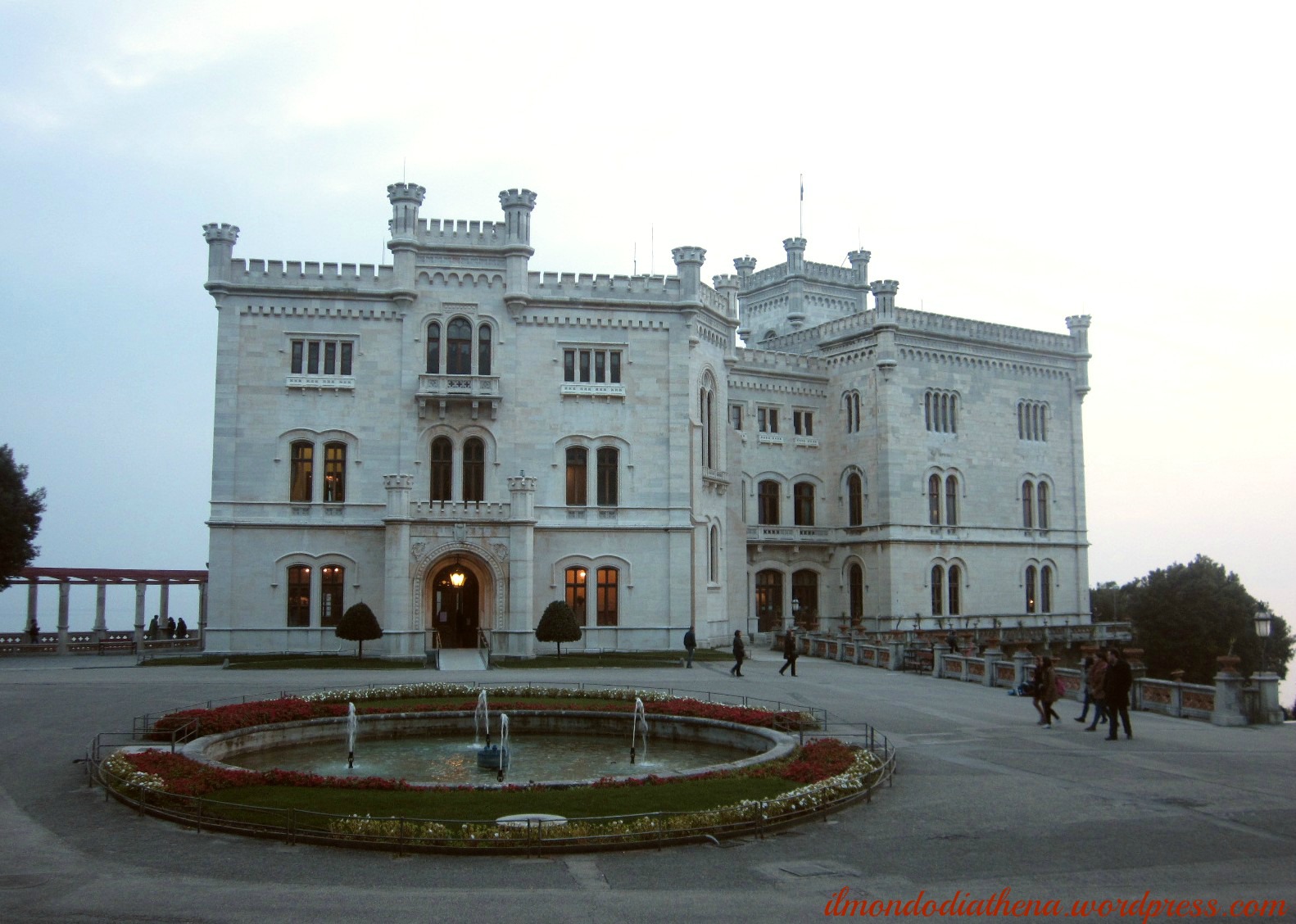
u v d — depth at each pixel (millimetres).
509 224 61562
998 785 25000
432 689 39062
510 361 61406
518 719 35031
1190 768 27203
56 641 64062
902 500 75688
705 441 67625
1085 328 87188
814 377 80938
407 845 18578
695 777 23969
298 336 59531
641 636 61281
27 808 21891
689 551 62188
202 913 15266
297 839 19172
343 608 58438
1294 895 16469
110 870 17531
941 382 79000
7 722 32812
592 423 62094
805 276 94438
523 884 16922
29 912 15281
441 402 59875
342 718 33125
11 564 61250
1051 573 84250
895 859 18484
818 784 22578
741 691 43875
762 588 78250
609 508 61562
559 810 20703
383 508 59281
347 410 59469
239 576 57531
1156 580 90375
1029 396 84250
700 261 64250
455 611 58844
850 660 60312
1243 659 86938
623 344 62938
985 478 80750
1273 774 26406
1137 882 17078
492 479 60562
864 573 77062
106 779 23266
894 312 76500
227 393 58344
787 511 79062
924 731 33750
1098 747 30688
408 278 60219
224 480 57844
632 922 15031
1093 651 39688
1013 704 41156
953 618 77188
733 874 17578
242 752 30125
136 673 48625
